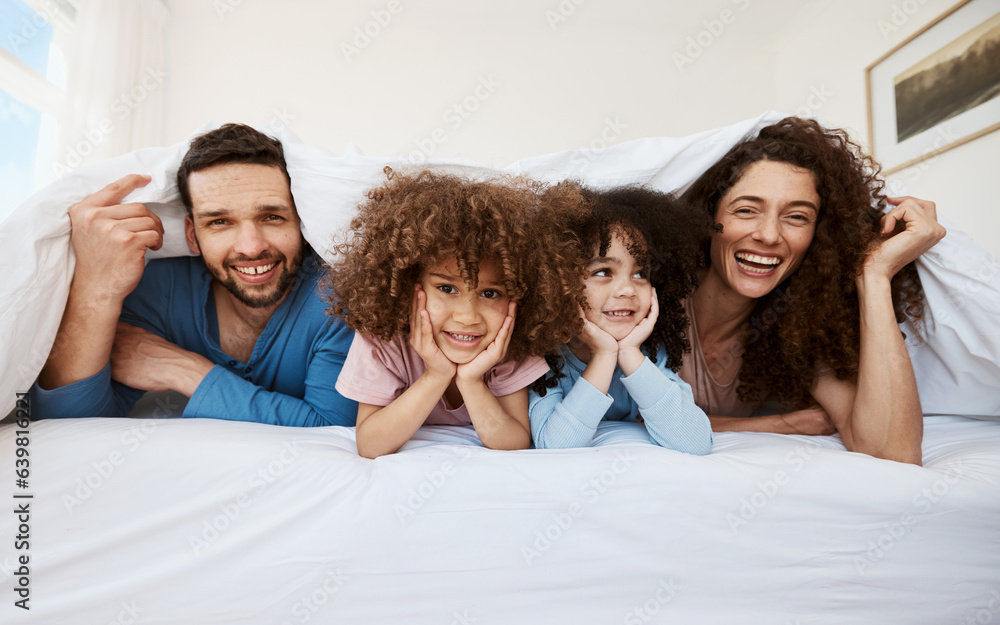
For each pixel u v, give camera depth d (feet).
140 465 2.20
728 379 3.77
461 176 2.97
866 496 2.32
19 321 2.40
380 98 11.39
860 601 2.34
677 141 3.35
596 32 11.98
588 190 3.02
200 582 2.15
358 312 2.60
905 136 8.15
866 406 2.96
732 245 3.19
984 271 3.00
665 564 2.28
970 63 6.94
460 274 2.41
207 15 10.75
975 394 3.30
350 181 3.04
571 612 2.25
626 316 2.85
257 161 3.00
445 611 2.21
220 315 3.40
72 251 2.65
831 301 3.19
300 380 3.41
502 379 2.87
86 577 2.14
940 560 2.36
